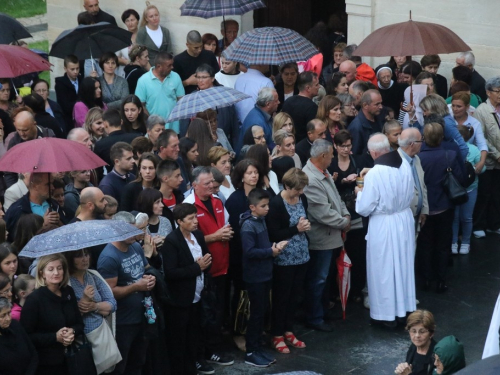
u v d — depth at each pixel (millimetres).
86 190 13773
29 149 14008
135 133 18031
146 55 24500
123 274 13391
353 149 18953
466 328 16797
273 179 16609
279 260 15688
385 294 16750
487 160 21031
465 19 23938
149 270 13812
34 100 19266
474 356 15688
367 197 16547
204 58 23891
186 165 17047
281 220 15570
